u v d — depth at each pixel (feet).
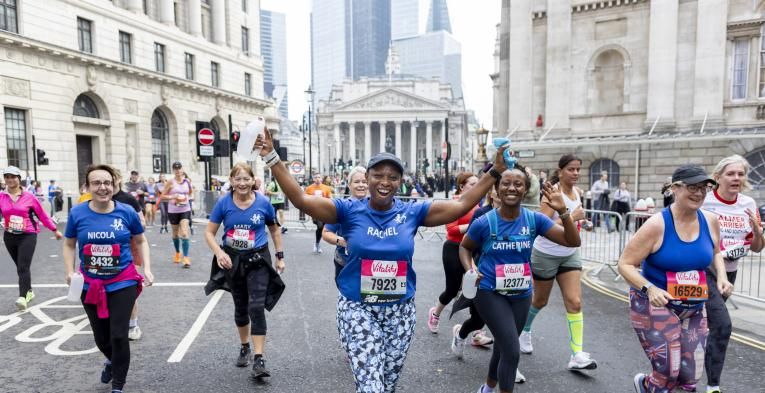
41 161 74.38
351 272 9.80
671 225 10.46
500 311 11.66
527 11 73.97
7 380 13.96
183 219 31.35
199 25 119.55
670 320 10.51
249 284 14.43
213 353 16.16
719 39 62.95
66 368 14.85
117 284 12.44
